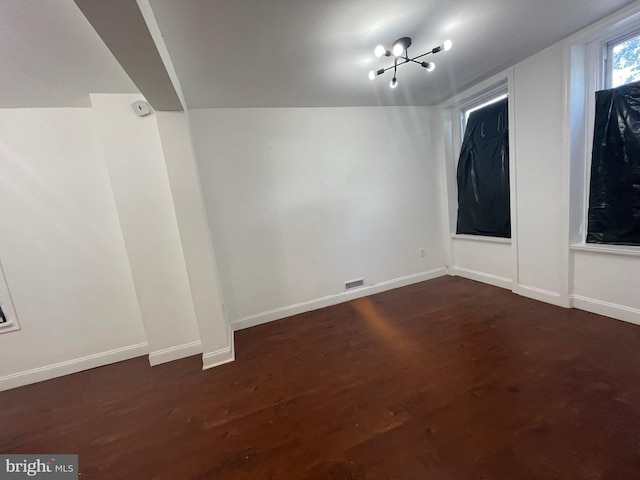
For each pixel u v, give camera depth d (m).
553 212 2.59
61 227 2.33
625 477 1.13
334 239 3.36
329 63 2.16
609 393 1.56
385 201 3.58
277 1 1.42
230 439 1.54
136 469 1.42
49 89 1.92
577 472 1.18
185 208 2.17
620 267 2.24
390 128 3.52
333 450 1.41
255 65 2.06
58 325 2.39
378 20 1.69
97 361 2.51
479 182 3.47
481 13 1.75
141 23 1.05
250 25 1.59
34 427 1.80
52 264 2.34
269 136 2.98
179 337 2.49
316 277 3.31
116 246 2.47
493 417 1.50
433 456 1.32
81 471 1.44
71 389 2.19
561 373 1.76
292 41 1.81
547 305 2.69
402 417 1.57
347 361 2.17
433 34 1.93
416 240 3.81
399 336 2.46
